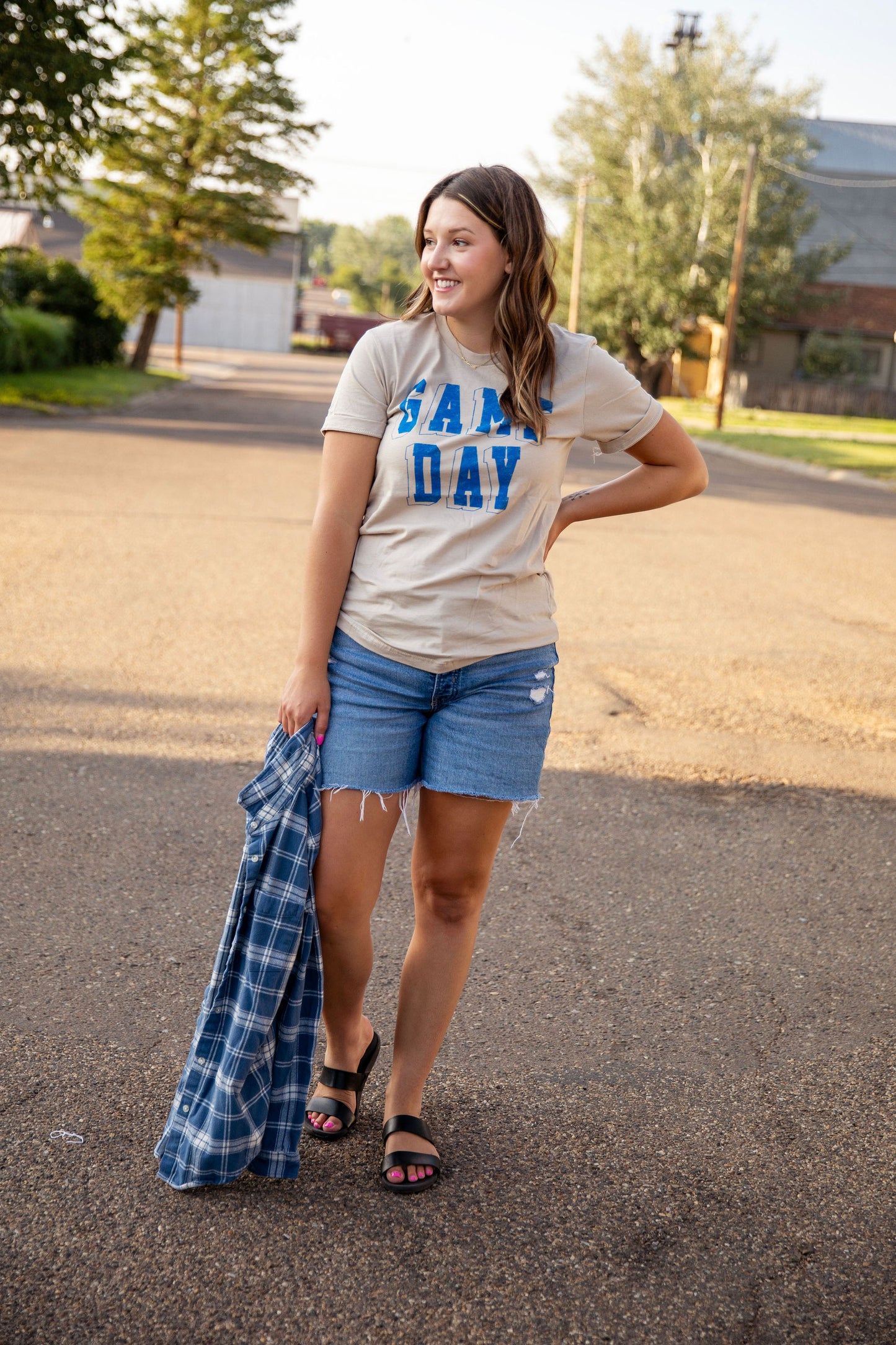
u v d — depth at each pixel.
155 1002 2.79
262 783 2.13
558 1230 2.10
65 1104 2.37
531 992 2.95
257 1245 2.01
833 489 17.92
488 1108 2.46
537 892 3.53
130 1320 1.83
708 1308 1.94
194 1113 2.15
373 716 2.11
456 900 2.30
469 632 2.09
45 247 63.78
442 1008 2.31
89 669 5.47
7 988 2.80
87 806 3.94
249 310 68.62
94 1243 1.99
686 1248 2.07
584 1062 2.65
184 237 34.06
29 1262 1.94
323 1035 2.74
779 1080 2.62
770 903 3.55
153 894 3.35
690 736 5.09
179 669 5.55
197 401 26.53
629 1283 1.98
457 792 2.15
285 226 69.25
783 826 4.16
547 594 2.21
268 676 5.52
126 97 20.66
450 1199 2.17
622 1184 2.24
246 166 33.25
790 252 39.56
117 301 33.16
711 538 11.28
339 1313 1.88
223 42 31.75
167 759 4.41
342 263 157.12
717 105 38.66
